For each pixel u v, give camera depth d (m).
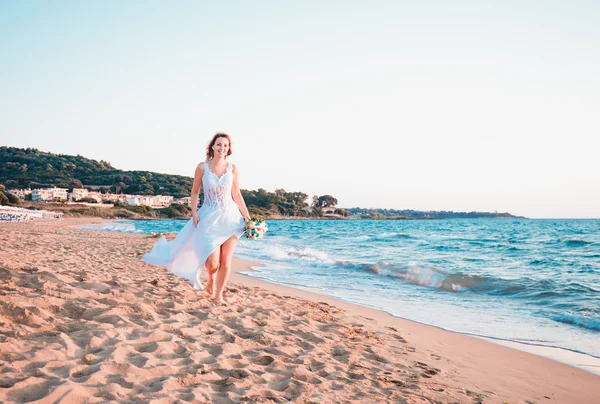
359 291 9.77
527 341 5.90
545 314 7.56
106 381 2.80
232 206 5.63
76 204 124.88
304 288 10.01
